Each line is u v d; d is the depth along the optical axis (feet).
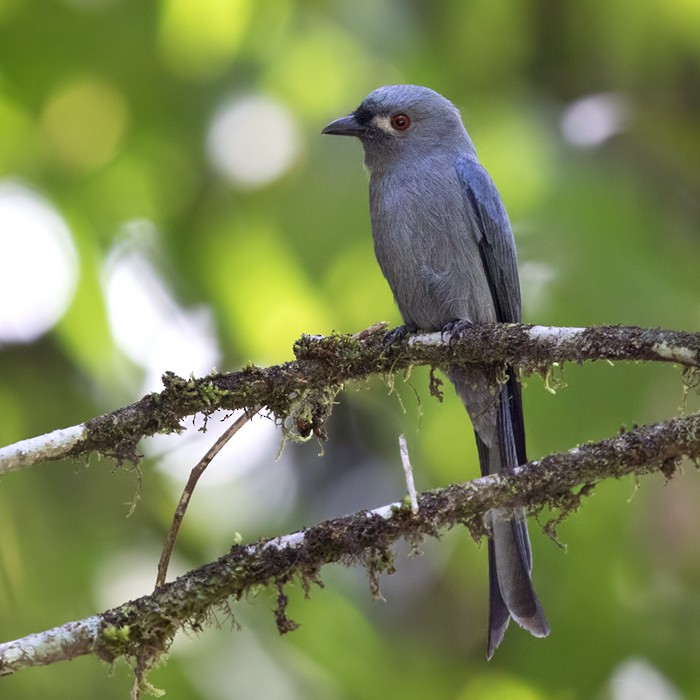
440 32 43.60
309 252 40.40
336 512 47.78
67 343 38.09
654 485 40.57
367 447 49.60
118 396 38.68
